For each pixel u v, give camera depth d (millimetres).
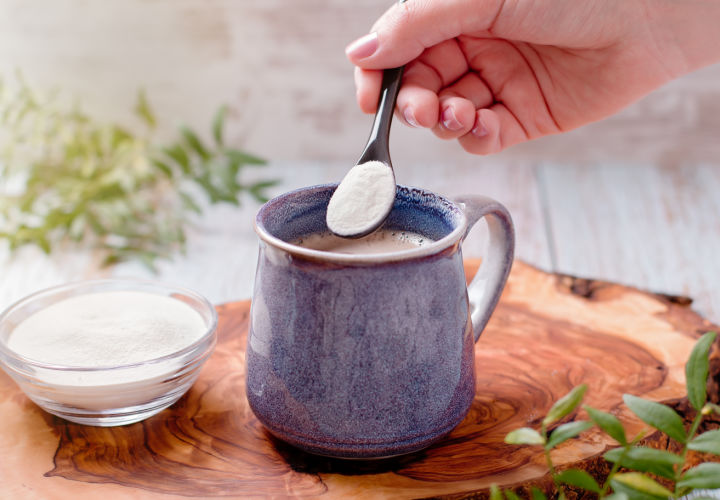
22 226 814
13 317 550
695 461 524
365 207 506
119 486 481
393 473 488
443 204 508
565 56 656
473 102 669
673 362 570
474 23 599
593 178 1016
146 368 505
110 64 1035
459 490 474
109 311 566
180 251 826
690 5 615
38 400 515
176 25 1015
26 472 489
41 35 1019
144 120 1058
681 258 829
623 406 530
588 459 490
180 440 513
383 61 587
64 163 913
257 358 490
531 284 656
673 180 1009
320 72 1037
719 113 1030
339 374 470
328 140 1075
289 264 468
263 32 1017
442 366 480
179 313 564
